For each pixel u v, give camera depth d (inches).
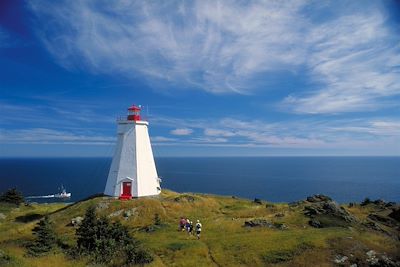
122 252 1238.3
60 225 1931.6
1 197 2861.7
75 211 2118.6
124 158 2400.3
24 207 2758.4
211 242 1430.9
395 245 1350.9
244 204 2458.2
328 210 1800.0
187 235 1592.0
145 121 2474.2
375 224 1685.5
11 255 1135.0
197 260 1241.4
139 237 1596.9
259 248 1293.1
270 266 1163.9
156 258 1247.5
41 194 6067.9
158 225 1811.0
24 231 1825.8
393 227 1763.0
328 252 1215.6
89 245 1295.5
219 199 2578.7
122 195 2351.1
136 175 2373.3
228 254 1275.8
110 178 2439.7
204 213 2150.6
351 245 1269.7
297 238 1349.7
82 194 6058.1
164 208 2129.7
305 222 1669.5
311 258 1174.3
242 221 1781.5
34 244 1350.9
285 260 1194.6
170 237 1566.2
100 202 2177.7
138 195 2352.4
